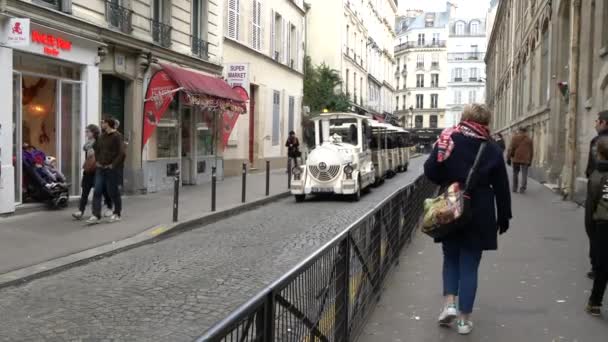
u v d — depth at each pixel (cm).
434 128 9888
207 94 1691
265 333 264
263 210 1419
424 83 10281
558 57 1912
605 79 1227
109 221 1082
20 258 782
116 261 820
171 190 1686
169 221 1108
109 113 1470
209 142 2012
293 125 3031
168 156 1719
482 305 575
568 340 476
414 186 1015
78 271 760
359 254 499
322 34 4038
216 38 2033
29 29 1058
